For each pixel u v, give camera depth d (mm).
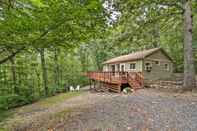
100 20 7449
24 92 22609
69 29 7316
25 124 11141
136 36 17547
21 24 6434
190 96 11438
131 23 15758
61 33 7402
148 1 14000
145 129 6699
